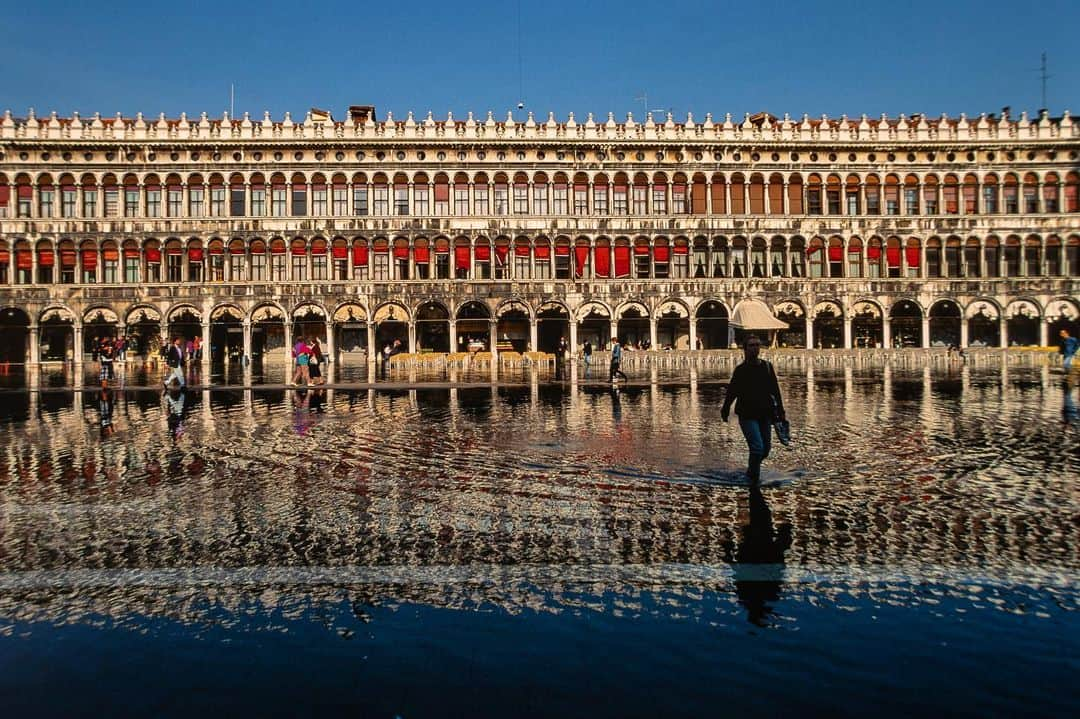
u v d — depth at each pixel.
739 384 15.28
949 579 9.31
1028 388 37.69
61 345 81.94
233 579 9.53
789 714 6.28
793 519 12.10
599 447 19.45
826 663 7.14
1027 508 12.73
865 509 12.71
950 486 14.48
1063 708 6.36
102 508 13.23
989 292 86.38
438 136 82.25
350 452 19.00
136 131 79.50
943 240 86.44
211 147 80.31
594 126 84.06
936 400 31.56
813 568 9.76
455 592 9.02
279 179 81.69
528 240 83.81
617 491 14.24
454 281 82.56
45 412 29.14
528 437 21.42
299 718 6.26
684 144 84.50
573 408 29.56
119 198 80.06
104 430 23.58
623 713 6.30
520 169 83.69
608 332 87.62
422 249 83.00
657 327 87.62
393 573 9.72
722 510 12.72
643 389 39.53
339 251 82.38
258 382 47.09
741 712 6.31
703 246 85.44
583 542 10.98
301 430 23.30
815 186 86.50
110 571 9.87
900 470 16.08
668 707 6.39
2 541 11.23
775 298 85.12
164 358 75.06
